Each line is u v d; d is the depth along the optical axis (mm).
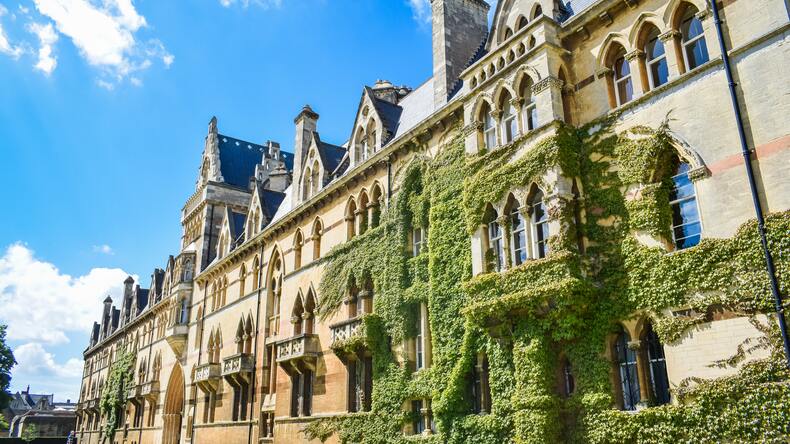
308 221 37781
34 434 117125
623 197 19609
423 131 28469
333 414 30750
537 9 24578
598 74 21594
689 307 17016
